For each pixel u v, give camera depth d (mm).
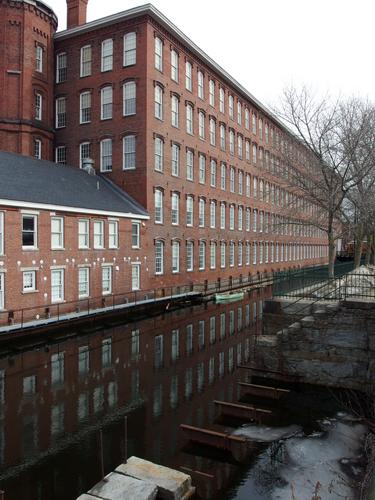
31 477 9562
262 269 57906
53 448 10875
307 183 30125
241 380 16219
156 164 35781
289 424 12500
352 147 22297
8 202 22031
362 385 14883
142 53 34594
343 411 13359
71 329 24078
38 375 16484
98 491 8289
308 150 24906
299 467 10125
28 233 23672
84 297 27344
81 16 40031
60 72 39031
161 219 36156
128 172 35031
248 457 10562
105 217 29000
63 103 38844
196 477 9617
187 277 39750
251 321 28281
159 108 36250
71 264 26219
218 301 37094
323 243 87938
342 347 15219
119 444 11102
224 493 9008
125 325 26047
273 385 15695
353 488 9266
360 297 16344
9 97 35375
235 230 50375
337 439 11586
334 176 22141
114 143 35844
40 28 37031
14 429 11938
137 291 31188
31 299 23562
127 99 35438
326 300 16969
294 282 18938
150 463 9391
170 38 37406
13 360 18219
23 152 35469
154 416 12898
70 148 38281
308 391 15102
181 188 39062
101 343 21484
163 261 36188
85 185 31312
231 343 22172
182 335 23875
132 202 33969
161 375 16797
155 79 35438
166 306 32312
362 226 26891
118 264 30156
